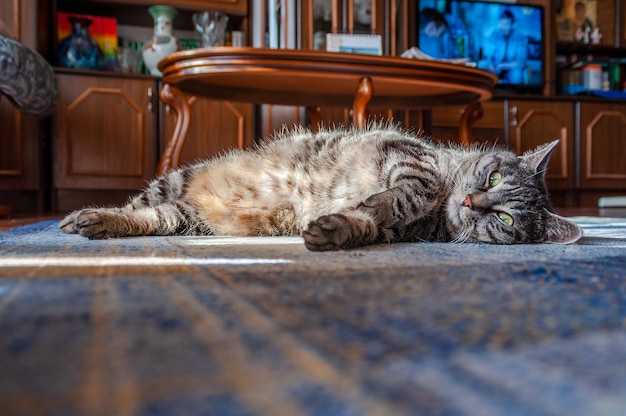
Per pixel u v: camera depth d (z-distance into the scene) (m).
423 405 0.32
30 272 0.78
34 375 0.36
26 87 2.61
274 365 0.38
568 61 5.13
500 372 0.38
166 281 0.70
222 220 1.59
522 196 1.46
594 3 5.04
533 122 4.53
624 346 0.45
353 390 0.34
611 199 4.46
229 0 3.97
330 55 2.38
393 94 3.12
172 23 4.06
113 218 1.42
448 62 2.59
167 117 3.78
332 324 0.49
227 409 0.31
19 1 3.55
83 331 0.46
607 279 0.74
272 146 1.65
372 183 1.46
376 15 4.09
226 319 0.50
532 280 0.72
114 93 3.67
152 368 0.38
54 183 3.61
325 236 1.06
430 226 1.47
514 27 4.64
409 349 0.42
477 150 1.68
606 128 4.70
